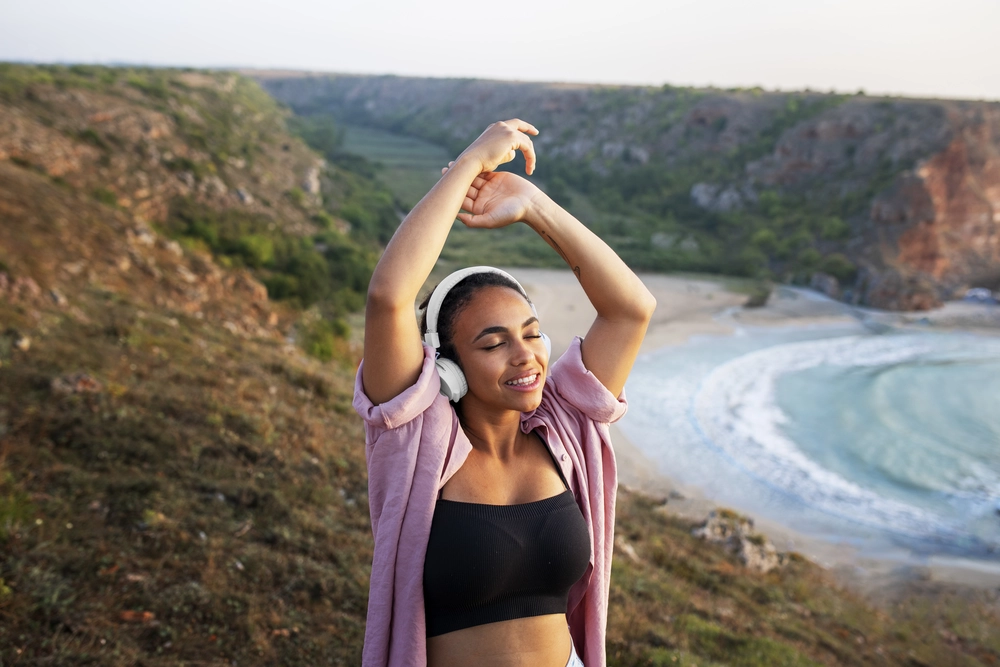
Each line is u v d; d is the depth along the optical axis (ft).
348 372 78.23
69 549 19.36
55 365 35.24
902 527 87.61
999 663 48.57
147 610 17.61
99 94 201.98
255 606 18.94
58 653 15.02
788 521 86.84
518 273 215.10
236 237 145.28
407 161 476.13
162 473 26.71
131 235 84.99
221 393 39.93
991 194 268.82
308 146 368.27
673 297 211.00
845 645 40.40
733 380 142.31
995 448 118.52
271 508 26.08
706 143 365.81
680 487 92.68
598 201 346.95
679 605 34.06
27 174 89.71
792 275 240.32
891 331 197.26
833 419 125.49
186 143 199.72
